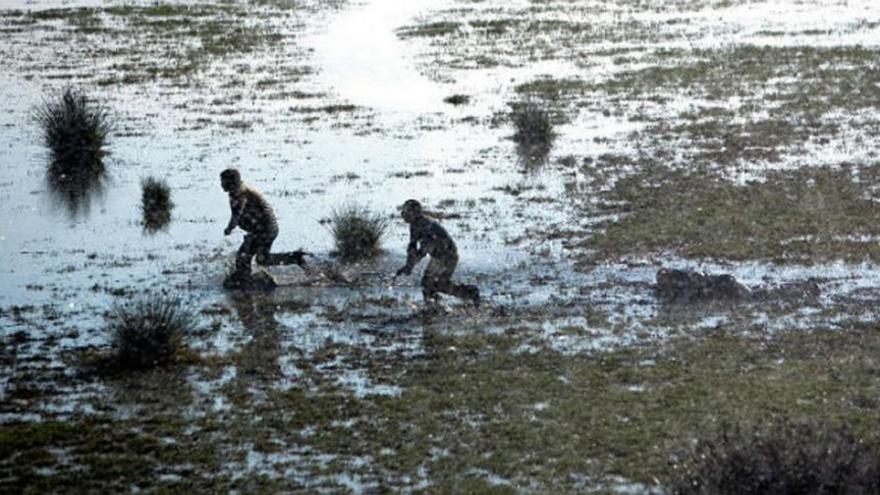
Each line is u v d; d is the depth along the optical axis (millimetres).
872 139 49969
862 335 29375
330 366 28078
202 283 34688
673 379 26719
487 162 48188
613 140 51062
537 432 24125
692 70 65062
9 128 55125
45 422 25297
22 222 41750
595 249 36875
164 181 46188
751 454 20328
